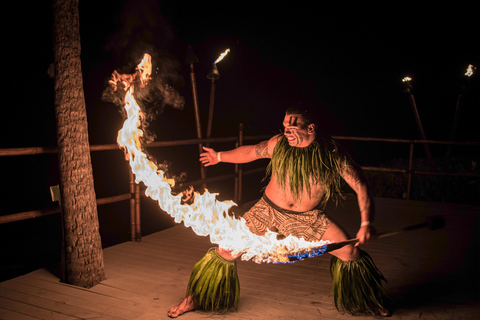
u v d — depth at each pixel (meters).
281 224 2.83
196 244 4.65
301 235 2.81
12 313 3.02
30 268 5.12
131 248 4.49
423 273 3.89
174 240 4.79
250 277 3.73
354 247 2.91
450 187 7.25
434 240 4.88
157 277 3.70
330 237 2.82
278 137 2.95
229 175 6.48
